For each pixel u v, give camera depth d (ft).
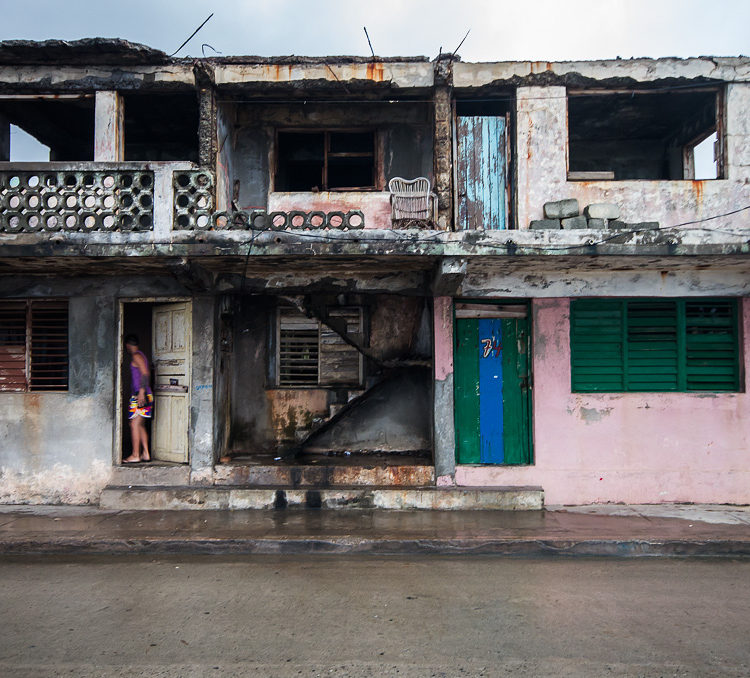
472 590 16.26
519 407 25.81
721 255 21.52
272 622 14.11
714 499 24.71
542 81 24.07
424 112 27.84
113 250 21.33
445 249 21.39
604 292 25.05
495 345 25.93
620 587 16.51
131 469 25.20
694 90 24.29
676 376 25.31
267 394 28.43
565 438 25.02
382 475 25.08
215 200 23.52
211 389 25.32
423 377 28.27
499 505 23.99
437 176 23.82
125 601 15.55
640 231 21.42
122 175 22.12
